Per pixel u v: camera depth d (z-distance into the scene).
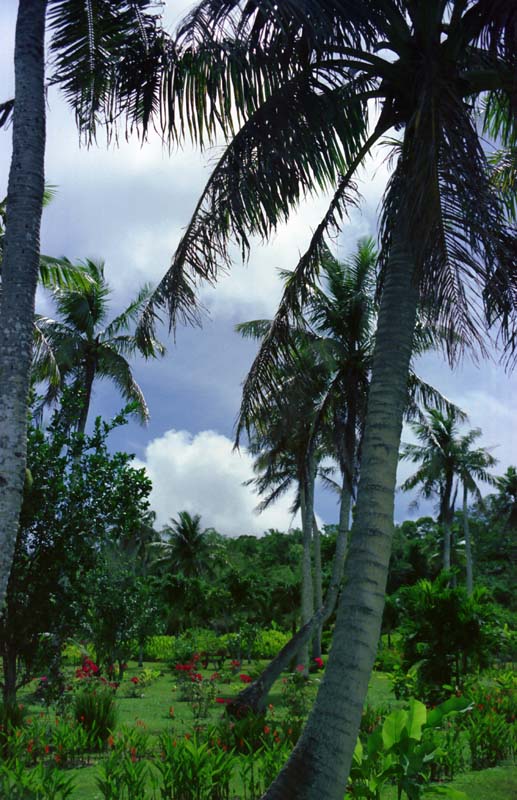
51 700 11.91
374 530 4.84
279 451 21.62
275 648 36.09
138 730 11.86
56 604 11.20
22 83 5.86
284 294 7.27
